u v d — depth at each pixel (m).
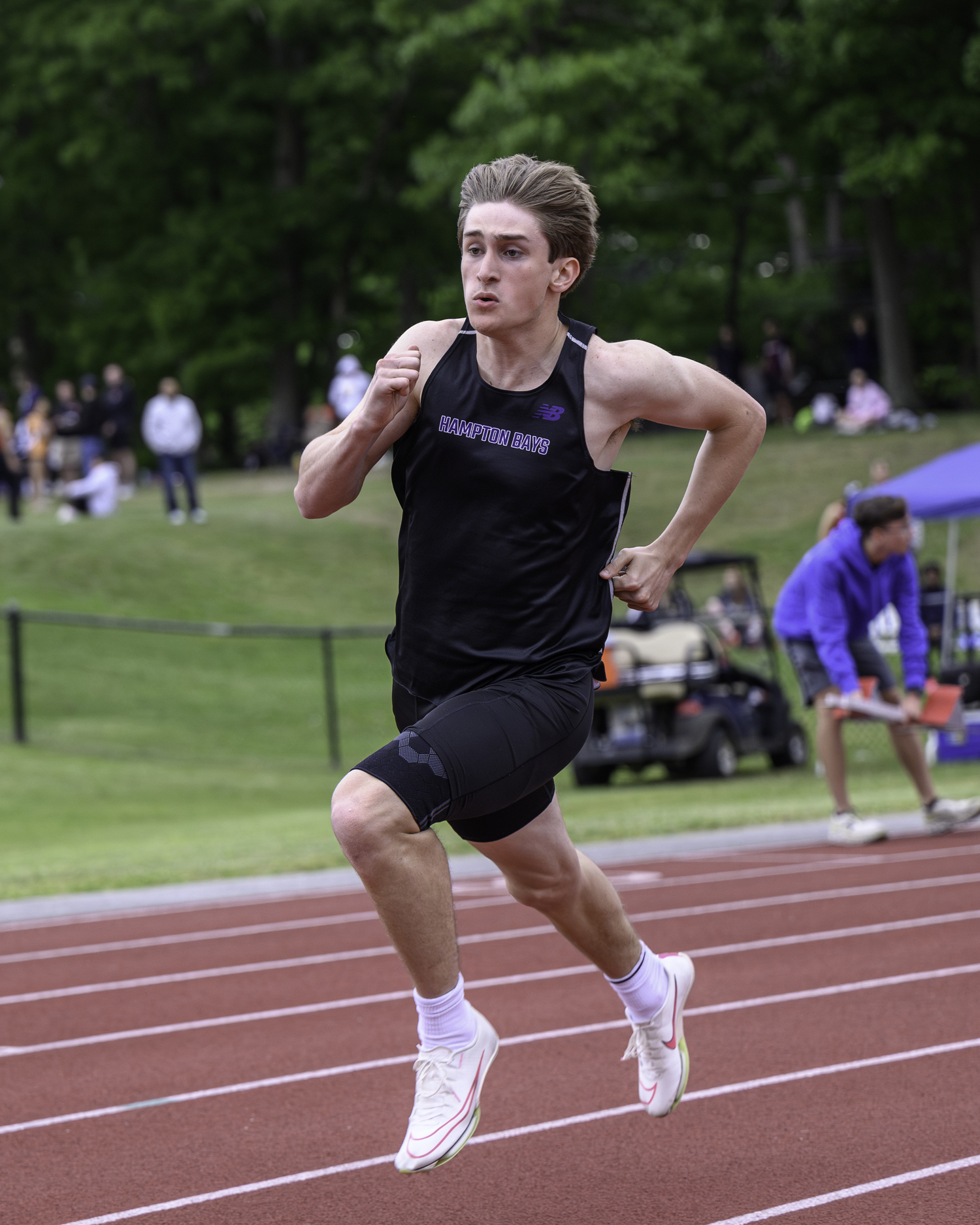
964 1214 13.62
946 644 63.19
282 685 80.81
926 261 167.50
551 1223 13.88
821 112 133.75
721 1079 18.66
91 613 86.75
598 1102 17.95
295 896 36.97
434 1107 12.11
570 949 28.16
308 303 164.25
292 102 151.12
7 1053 22.11
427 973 12.04
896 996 22.77
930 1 127.94
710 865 38.12
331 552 104.31
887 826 42.25
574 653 12.73
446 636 12.67
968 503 59.12
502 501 12.45
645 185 144.50
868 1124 16.55
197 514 106.06
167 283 156.38
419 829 11.80
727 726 62.75
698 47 129.00
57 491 118.00
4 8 151.62
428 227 155.00
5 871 40.09
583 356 12.54
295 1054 21.23
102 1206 14.96
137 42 143.62
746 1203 14.15
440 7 131.25
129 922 34.09
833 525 40.34
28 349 175.38
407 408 12.66
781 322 170.75
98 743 67.81
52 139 160.12
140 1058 21.42
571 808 51.84
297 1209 14.58
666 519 107.06
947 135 131.50
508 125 124.94
